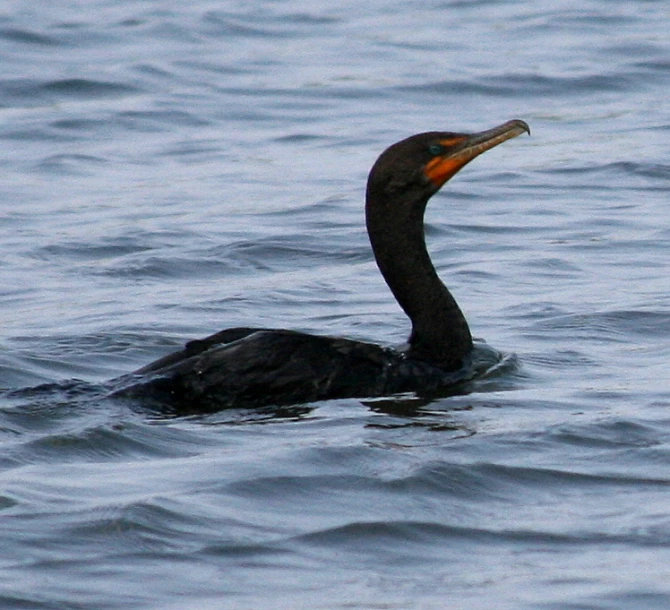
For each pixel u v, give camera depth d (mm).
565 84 27266
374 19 33312
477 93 26953
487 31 31562
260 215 19641
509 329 14047
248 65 29375
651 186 20734
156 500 9109
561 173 21547
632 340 13641
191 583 8109
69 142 24484
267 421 11000
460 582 8141
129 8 34250
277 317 14797
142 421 10820
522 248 17609
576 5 33625
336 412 11250
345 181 21562
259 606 7848
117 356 13391
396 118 25531
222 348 11664
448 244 17969
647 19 32000
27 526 8719
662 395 11609
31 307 15422
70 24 32375
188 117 25875
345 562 8422
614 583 8062
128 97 27188
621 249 17422
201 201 20609
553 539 8695
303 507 9156
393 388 11883
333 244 18125
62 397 11398
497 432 10562
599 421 10773
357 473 9703
